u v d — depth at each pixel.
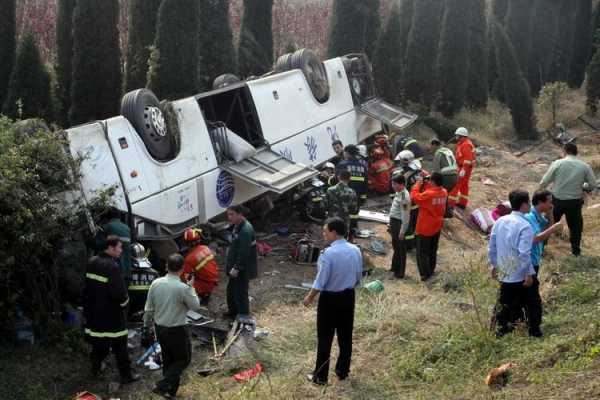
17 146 7.80
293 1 30.55
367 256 11.69
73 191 8.44
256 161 11.73
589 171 10.95
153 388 7.43
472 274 10.08
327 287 7.08
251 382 7.43
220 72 16.28
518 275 7.57
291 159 12.99
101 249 7.73
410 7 22.89
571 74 28.73
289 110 13.18
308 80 14.07
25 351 7.79
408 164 12.80
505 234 7.61
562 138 20.72
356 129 15.59
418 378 7.40
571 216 11.07
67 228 8.13
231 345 8.31
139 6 15.05
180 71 14.21
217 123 11.34
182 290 7.08
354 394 7.14
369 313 9.09
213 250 11.17
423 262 10.48
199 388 7.48
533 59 25.66
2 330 7.80
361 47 19.97
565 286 9.38
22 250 7.51
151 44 15.07
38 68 13.09
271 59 18.67
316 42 26.16
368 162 15.09
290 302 9.75
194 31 14.34
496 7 25.89
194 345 8.44
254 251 8.95
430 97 20.97
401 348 8.07
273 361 8.01
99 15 13.98
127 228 8.56
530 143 20.80
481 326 7.78
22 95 12.94
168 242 10.02
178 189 10.22
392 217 10.66
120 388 7.51
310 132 13.70
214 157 11.06
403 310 8.94
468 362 7.48
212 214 11.05
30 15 20.78
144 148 9.71
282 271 10.87
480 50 22.06
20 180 7.36
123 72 16.00
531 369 7.00
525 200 7.56
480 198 15.30
